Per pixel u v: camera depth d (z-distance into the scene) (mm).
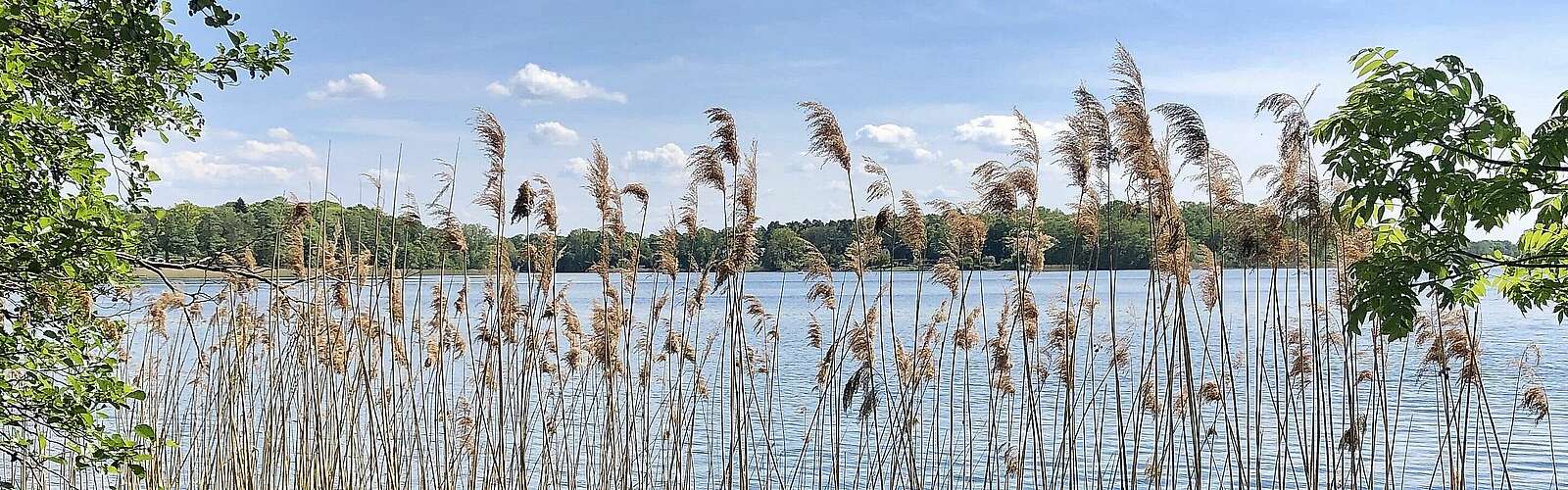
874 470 10836
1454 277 6715
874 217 10195
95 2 4980
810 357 22453
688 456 10930
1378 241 6934
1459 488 9461
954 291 10117
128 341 11844
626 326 10906
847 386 10188
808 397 17047
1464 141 6102
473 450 10859
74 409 5422
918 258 10219
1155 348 9539
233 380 11383
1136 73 9117
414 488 11945
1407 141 5922
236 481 11078
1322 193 8875
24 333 5348
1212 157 9297
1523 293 7250
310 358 11117
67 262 5082
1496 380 16156
